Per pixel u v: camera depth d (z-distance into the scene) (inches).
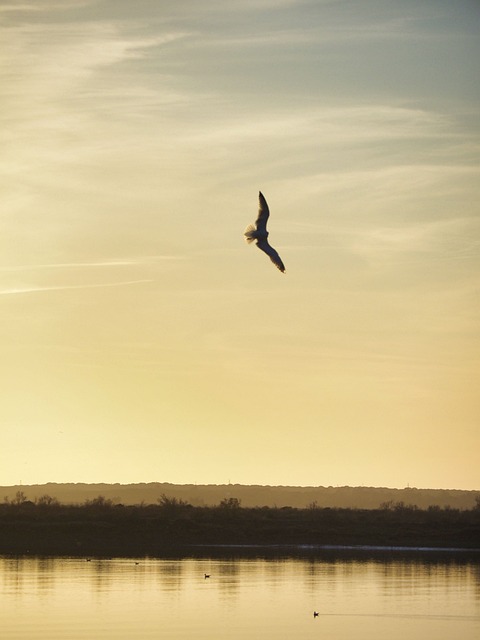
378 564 5477.4
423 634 3157.0
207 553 6456.7
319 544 7524.6
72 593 3973.9
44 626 3233.3
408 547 7308.1
